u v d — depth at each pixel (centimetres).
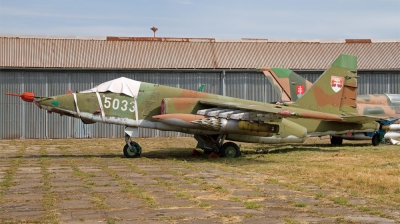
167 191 1258
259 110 1933
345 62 2441
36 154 2311
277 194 1221
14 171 1645
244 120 2028
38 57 3462
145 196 1181
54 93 3428
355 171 1578
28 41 3600
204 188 1300
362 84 3784
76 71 3447
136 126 2098
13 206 1072
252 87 3656
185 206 1074
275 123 2175
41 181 1420
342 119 2000
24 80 3394
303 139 2256
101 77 3481
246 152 2373
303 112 1939
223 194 1216
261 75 3666
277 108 2153
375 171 1578
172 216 977
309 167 1719
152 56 3631
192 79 3588
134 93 2089
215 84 3622
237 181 1420
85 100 2045
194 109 2097
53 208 1050
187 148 2667
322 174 1531
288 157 2106
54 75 3425
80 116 2045
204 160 2031
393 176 1479
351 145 2800
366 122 2388
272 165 1806
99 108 2052
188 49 3756
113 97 2072
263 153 2325
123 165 1833
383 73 3800
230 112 2031
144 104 2097
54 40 3659
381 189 1282
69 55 3528
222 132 2045
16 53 3459
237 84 3641
